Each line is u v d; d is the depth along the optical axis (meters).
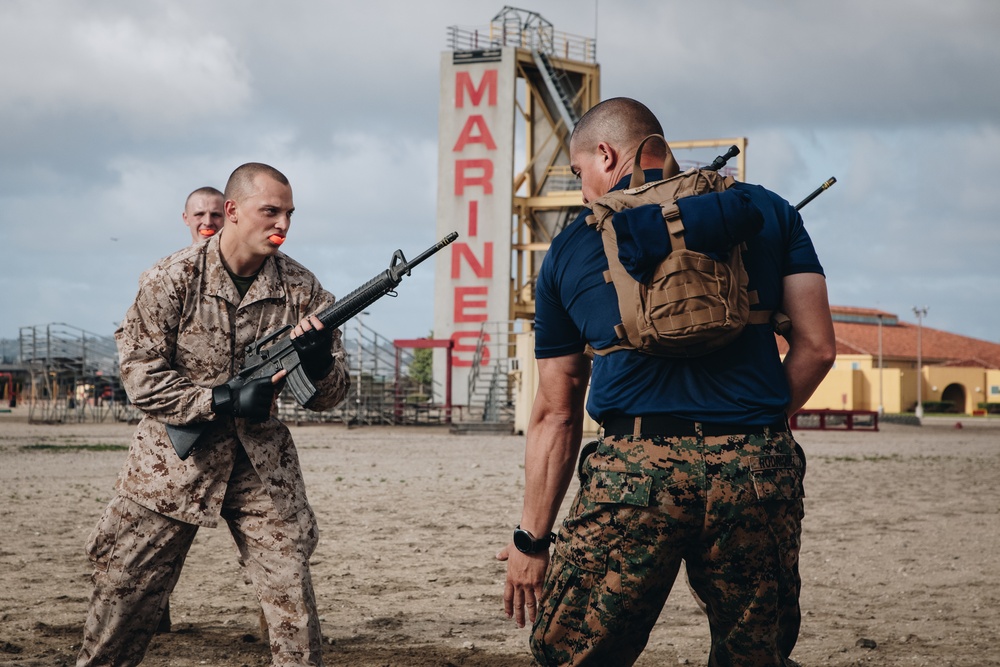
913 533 10.60
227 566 8.30
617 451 3.08
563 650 3.16
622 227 2.98
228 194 4.33
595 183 3.42
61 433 29.41
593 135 3.40
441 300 50.00
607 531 3.06
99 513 11.49
